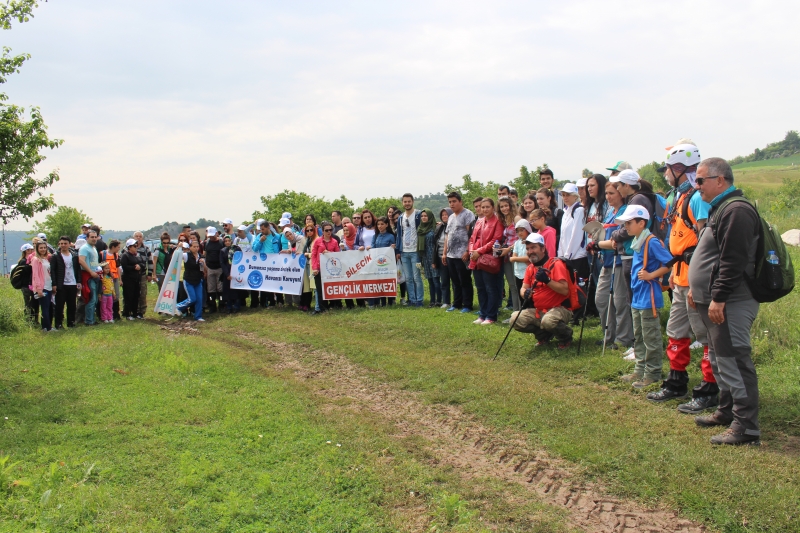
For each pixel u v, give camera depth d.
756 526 4.14
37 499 4.81
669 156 6.72
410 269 13.23
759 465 4.87
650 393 6.67
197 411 7.01
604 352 8.21
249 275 14.89
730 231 5.18
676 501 4.54
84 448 5.95
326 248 13.84
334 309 13.84
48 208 11.52
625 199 8.02
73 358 9.81
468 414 6.73
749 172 83.62
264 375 8.75
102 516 4.57
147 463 5.57
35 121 11.04
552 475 5.18
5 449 5.91
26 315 13.45
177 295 14.77
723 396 5.70
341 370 8.92
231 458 5.70
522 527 4.43
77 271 13.86
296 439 6.17
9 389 8.02
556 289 8.47
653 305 6.84
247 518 4.63
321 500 4.91
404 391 7.73
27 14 11.27
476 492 4.96
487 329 10.20
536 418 6.31
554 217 10.95
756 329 8.34
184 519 4.60
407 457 5.68
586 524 4.42
